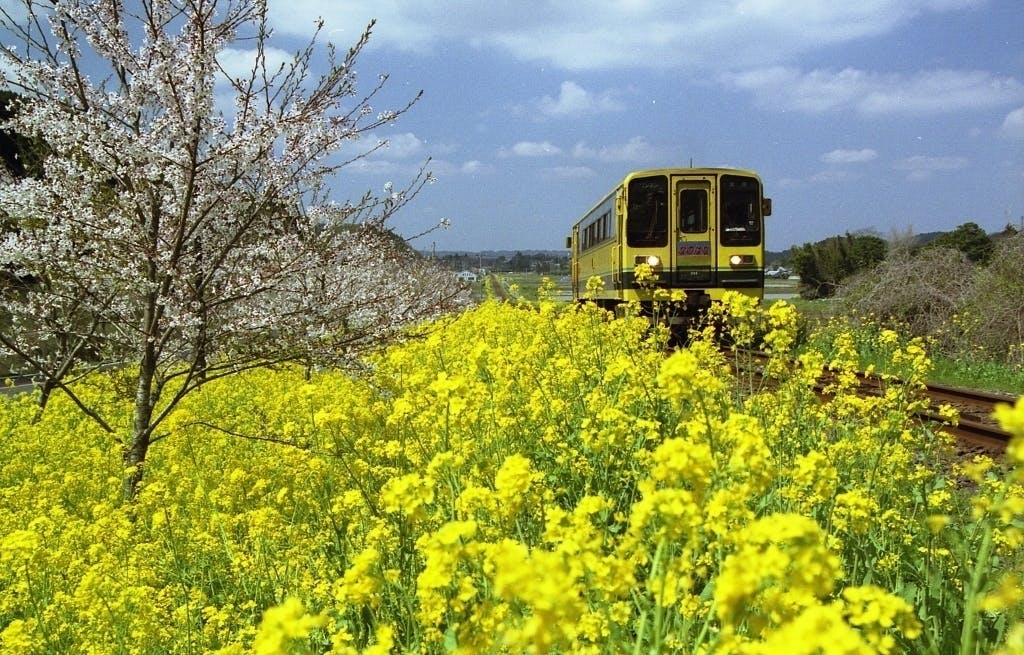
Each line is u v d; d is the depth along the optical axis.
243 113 6.48
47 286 7.04
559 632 1.85
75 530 4.73
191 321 6.30
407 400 4.62
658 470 2.16
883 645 1.92
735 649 1.78
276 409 7.86
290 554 4.04
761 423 4.59
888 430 4.36
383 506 3.77
